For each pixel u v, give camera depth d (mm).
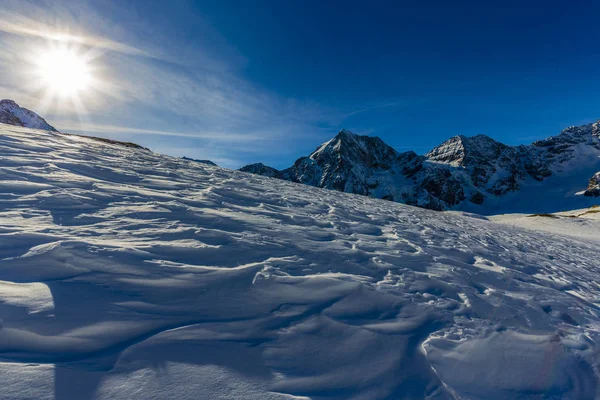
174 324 2398
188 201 6473
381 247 5824
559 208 141000
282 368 2180
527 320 3609
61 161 7703
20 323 2084
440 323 3160
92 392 1729
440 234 8766
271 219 6426
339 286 3557
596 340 3354
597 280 7020
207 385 1912
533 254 8883
